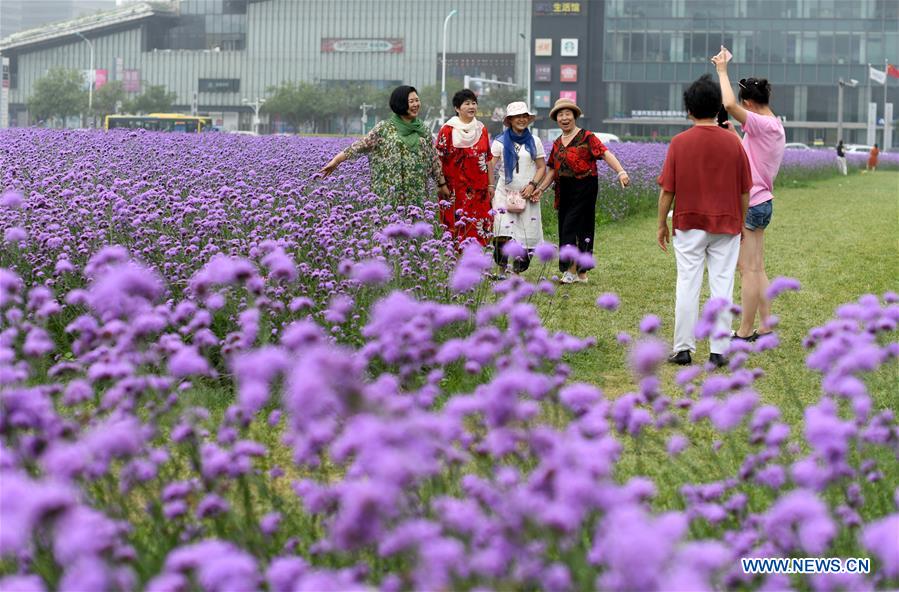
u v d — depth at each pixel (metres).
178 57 152.12
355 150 9.96
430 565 2.42
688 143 7.67
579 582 2.72
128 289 3.56
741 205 7.73
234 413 3.94
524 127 11.05
